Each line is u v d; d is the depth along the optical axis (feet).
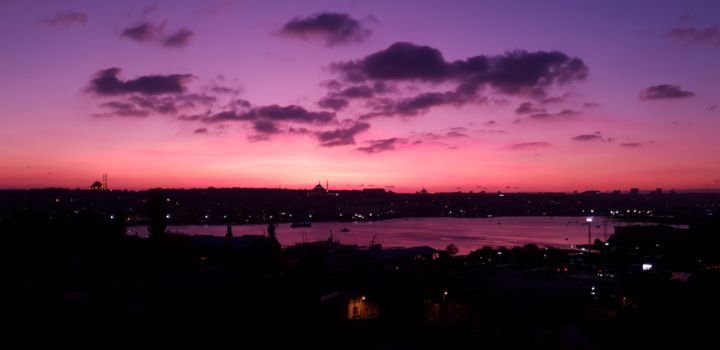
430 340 85.30
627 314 122.01
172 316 79.25
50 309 85.40
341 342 80.23
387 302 134.72
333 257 197.26
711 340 87.20
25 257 135.13
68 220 197.16
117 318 81.66
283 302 84.43
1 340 72.13
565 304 139.03
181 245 190.49
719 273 165.58
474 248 490.08
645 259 296.10
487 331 96.99
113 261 142.41
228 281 103.30
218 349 71.26
